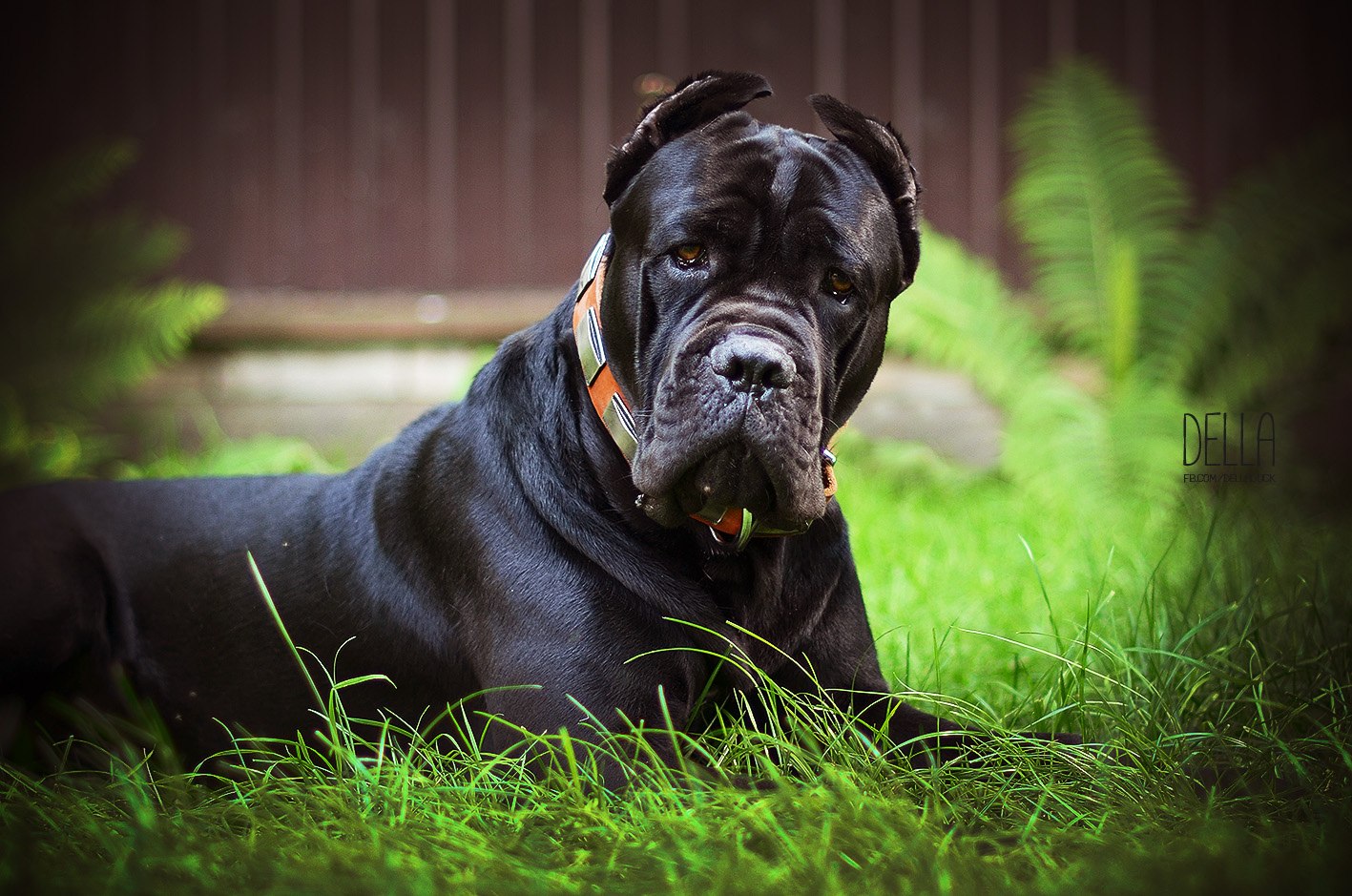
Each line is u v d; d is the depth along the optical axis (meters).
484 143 7.36
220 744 3.30
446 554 3.02
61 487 3.48
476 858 2.26
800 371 2.61
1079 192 6.94
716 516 2.70
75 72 7.25
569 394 2.95
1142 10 7.30
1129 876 2.16
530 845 2.37
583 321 2.93
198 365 7.27
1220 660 3.29
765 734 2.86
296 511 3.35
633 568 2.82
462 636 2.99
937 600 4.20
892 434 7.18
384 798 2.55
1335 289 6.74
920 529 5.17
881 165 2.99
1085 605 4.08
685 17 7.29
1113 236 6.91
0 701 3.25
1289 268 6.96
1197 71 7.32
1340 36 7.29
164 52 7.29
